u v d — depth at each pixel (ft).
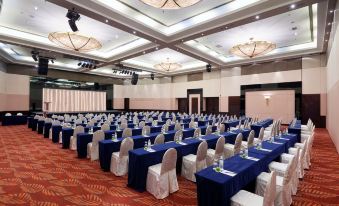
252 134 17.81
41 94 57.47
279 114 44.60
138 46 35.45
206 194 8.36
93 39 29.66
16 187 12.39
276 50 40.22
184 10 24.04
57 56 42.19
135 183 12.23
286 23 27.07
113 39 34.12
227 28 25.02
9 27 29.35
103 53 42.24
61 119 35.58
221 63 46.98
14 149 21.81
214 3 22.49
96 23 27.99
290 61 43.27
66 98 61.67
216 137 18.25
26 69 50.88
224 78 53.21
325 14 22.16
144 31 26.99
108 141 15.89
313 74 40.29
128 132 20.54
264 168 11.55
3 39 30.07
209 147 17.01
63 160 17.93
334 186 12.98
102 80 66.74
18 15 25.59
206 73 56.95
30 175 14.32
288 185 9.52
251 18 22.34
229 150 16.87
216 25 24.68
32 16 25.88
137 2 22.39
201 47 37.88
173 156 11.60
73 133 22.13
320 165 17.21
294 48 38.09
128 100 72.69
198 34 26.99
